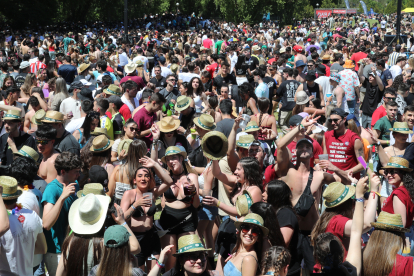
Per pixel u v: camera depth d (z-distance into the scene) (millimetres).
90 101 7863
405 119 7688
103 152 6070
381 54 15328
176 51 18109
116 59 16672
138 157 5148
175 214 4965
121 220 3949
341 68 11852
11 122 6625
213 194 5664
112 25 54625
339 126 6332
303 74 13078
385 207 5141
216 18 81562
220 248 4703
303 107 8992
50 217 4348
